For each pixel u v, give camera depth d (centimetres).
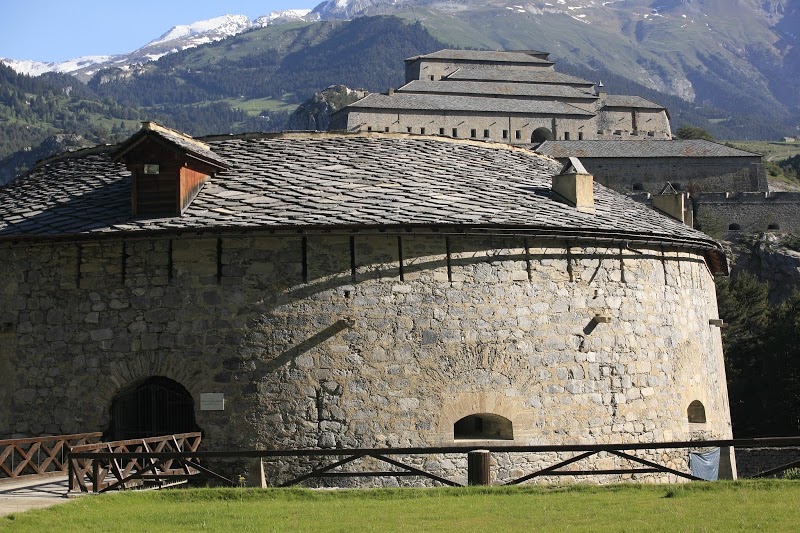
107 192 2378
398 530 1344
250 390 2100
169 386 2198
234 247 2141
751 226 11788
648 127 16012
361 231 2098
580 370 2284
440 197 2295
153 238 2133
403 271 2152
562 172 2508
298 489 1695
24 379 2219
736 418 6309
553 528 1333
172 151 2162
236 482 2034
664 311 2509
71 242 2177
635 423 2362
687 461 2480
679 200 3058
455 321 2169
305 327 2109
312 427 2084
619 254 2409
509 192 2428
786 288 10938
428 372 2138
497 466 2150
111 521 1428
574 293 2308
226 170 2366
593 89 16638
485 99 14600
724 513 1387
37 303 2230
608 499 1559
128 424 2211
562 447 1650
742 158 12262
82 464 1802
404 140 2644
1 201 2514
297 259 2130
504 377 2191
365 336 2119
